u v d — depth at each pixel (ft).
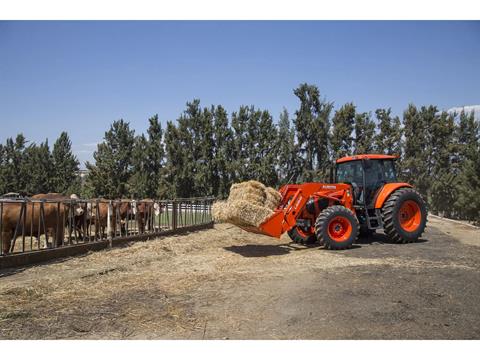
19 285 20.63
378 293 18.80
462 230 47.16
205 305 17.70
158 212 41.98
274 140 96.63
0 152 128.06
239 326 15.15
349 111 96.53
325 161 96.17
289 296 18.76
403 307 16.75
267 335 14.24
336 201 34.91
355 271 23.48
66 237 37.58
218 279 22.47
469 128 102.89
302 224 35.29
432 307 16.71
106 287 20.77
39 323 15.57
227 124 100.78
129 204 40.91
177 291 20.02
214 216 32.27
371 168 36.55
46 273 23.62
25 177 122.52
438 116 102.12
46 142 121.49
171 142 100.73
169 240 37.29
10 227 28.40
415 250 30.83
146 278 22.75
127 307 17.48
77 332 14.73
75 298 18.76
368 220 35.29
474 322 15.08
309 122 95.91
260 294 19.24
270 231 29.94
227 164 95.86
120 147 101.71
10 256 24.44
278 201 32.17
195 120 101.09
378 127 100.94
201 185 97.35
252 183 30.99
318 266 25.21
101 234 33.01
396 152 100.73
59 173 121.90
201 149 100.07
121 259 28.19
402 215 35.29
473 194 59.67
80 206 34.45
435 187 89.66
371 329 14.55
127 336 14.32
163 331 14.75
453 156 101.24
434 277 21.67
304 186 32.48
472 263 25.48
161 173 102.17
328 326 14.92
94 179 92.22
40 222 28.02
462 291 18.94
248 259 28.63
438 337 13.79
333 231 32.04
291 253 31.09
